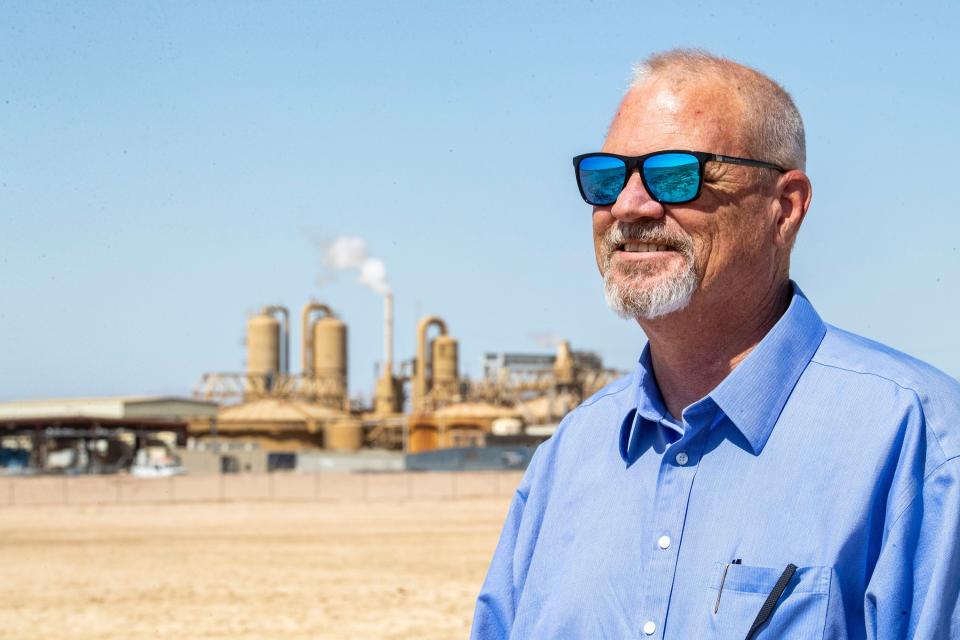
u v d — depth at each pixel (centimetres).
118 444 9106
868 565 261
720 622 265
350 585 2448
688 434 283
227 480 5875
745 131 294
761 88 300
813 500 265
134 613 2070
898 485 256
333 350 12425
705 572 272
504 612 338
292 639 1772
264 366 12325
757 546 267
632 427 304
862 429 266
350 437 11312
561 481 326
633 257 298
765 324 299
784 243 304
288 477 5972
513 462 8238
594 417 328
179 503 5406
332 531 3972
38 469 8106
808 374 279
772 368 278
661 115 300
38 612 2092
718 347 298
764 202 296
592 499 311
